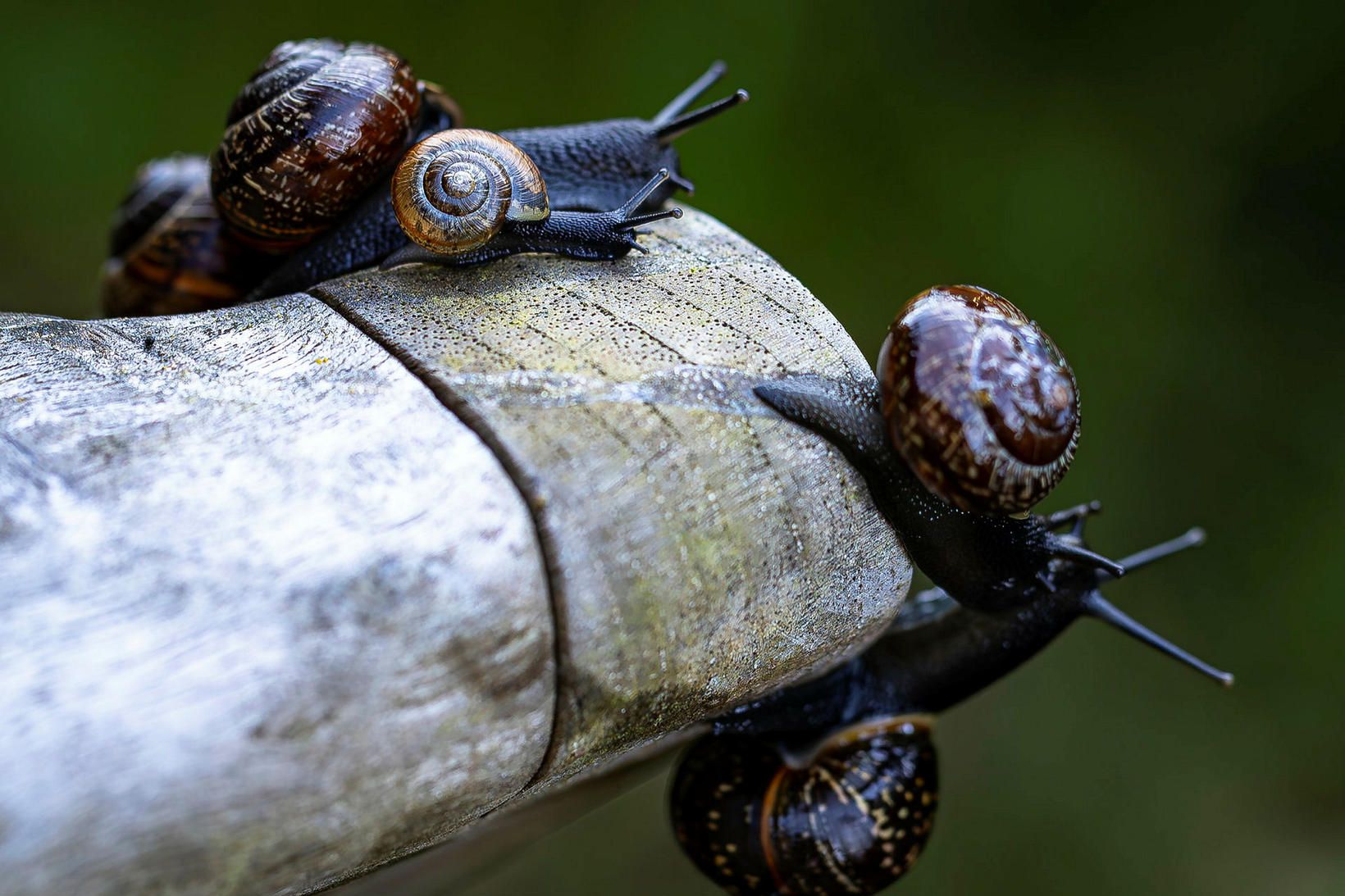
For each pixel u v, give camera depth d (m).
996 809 0.53
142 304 0.31
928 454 0.27
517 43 0.58
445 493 0.26
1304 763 0.52
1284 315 0.53
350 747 0.25
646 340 0.27
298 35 0.60
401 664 0.25
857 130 0.56
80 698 0.24
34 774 0.24
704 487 0.26
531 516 0.26
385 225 0.29
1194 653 0.53
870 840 0.29
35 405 0.26
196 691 0.25
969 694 0.30
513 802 0.27
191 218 0.31
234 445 0.26
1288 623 0.52
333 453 0.26
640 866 0.54
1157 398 0.54
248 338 0.27
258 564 0.25
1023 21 0.54
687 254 0.28
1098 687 0.54
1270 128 0.52
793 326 0.27
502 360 0.27
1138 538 0.54
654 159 0.29
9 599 0.25
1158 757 0.53
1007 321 0.27
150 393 0.26
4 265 0.61
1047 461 0.27
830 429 0.27
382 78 0.28
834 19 0.55
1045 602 0.30
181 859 0.25
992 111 0.55
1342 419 0.52
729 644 0.27
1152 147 0.54
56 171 0.61
